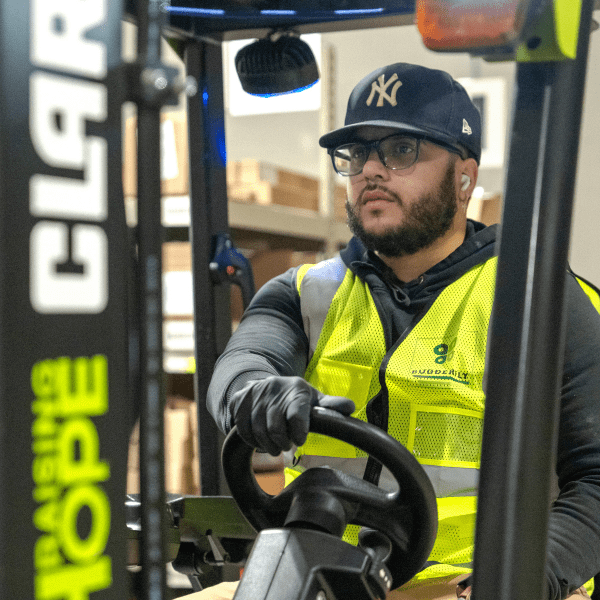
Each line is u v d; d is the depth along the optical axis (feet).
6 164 1.18
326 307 4.65
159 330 1.42
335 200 11.25
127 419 1.43
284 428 2.55
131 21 1.47
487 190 9.16
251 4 4.72
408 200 4.40
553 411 2.02
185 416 7.69
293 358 4.47
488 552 2.00
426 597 3.66
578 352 3.97
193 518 4.22
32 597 1.25
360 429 2.50
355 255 4.82
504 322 2.04
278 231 9.49
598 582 4.00
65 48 1.28
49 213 1.26
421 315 4.39
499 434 2.01
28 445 1.24
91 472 1.35
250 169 9.34
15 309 1.21
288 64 4.83
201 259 5.27
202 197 5.27
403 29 11.23
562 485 3.95
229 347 4.42
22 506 1.24
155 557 1.43
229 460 2.70
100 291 1.36
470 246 4.53
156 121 1.41
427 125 4.34
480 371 4.15
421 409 4.17
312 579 2.21
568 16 1.93
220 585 4.02
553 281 2.00
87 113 1.32
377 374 4.37
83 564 1.34
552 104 2.00
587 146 10.66
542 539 2.00
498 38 1.81
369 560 2.33
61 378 1.30
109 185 1.36
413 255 4.59
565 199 2.01
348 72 11.76
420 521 2.54
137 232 1.41
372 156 4.43
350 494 2.53
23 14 1.20
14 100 1.19
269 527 2.71
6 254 1.19
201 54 5.26
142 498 1.43
